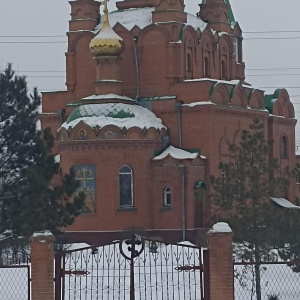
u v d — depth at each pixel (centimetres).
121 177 9444
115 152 9375
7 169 6656
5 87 6706
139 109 9775
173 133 9794
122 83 10031
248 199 6356
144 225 9462
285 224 6009
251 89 10562
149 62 10031
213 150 9681
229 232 4062
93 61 10300
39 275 4056
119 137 9375
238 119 10144
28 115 6700
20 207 6419
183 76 9938
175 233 9419
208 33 10500
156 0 10100
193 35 10194
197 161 9525
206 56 10469
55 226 6538
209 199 6406
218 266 4047
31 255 4088
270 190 6216
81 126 9400
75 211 6731
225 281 4031
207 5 10912
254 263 4084
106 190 9356
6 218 6397
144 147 9494
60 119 10362
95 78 10288
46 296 4044
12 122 6669
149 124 9581
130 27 10162
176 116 9788
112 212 9356
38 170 6550
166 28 9981
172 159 9456
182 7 10212
